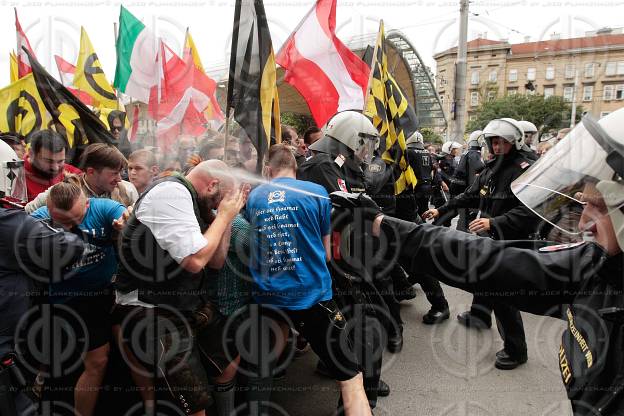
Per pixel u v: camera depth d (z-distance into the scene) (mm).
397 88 2998
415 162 3660
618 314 802
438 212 3303
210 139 1849
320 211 1884
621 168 749
